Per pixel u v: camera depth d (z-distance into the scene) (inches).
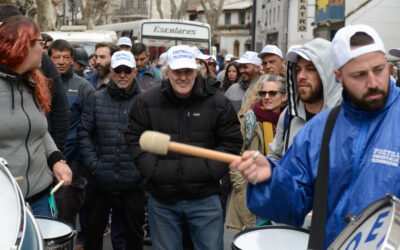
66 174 135.3
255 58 285.9
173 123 151.1
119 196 187.9
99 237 191.2
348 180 83.8
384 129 81.4
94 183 187.2
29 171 127.2
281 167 88.2
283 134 142.0
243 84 290.5
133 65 185.9
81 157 187.5
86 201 201.6
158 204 151.9
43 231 115.3
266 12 1723.7
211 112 151.9
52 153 138.5
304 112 135.5
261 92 174.9
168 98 151.9
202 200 150.2
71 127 206.7
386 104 82.3
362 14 1337.4
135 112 155.3
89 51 754.2
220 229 153.0
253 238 103.9
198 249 152.1
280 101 174.7
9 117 122.9
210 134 152.2
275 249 99.7
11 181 96.5
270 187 85.3
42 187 130.8
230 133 153.2
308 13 1405.0
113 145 184.7
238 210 173.6
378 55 79.9
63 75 209.5
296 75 135.9
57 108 167.0
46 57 165.3
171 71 146.9
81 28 806.5
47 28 1154.7
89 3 1721.2
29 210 98.0
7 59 122.9
